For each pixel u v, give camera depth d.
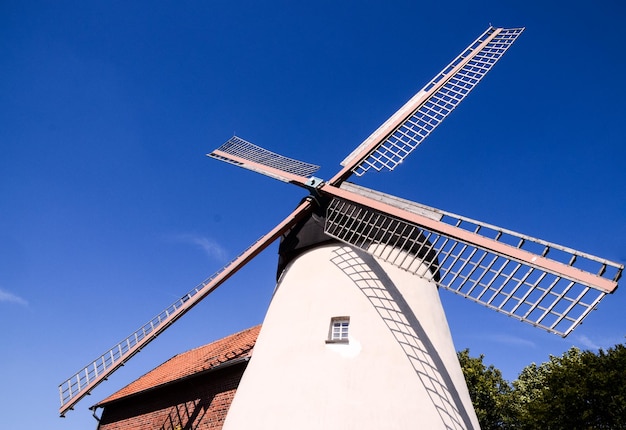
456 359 8.88
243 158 12.91
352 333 8.10
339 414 7.00
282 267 10.52
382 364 7.64
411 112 11.59
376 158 10.94
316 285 9.10
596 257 6.48
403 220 8.81
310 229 10.09
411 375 7.62
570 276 6.68
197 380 13.41
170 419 13.48
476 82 11.54
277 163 12.16
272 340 8.73
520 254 7.31
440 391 7.69
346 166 10.91
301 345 8.20
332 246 9.71
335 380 7.45
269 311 9.63
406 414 7.08
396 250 9.31
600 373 18.05
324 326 8.33
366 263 9.13
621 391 17.42
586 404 18.17
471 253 8.07
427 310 8.91
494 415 21.44
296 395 7.44
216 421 11.66
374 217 9.41
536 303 7.12
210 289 10.97
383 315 8.36
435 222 8.48
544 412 18.91
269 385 7.88
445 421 7.32
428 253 8.89
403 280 9.11
